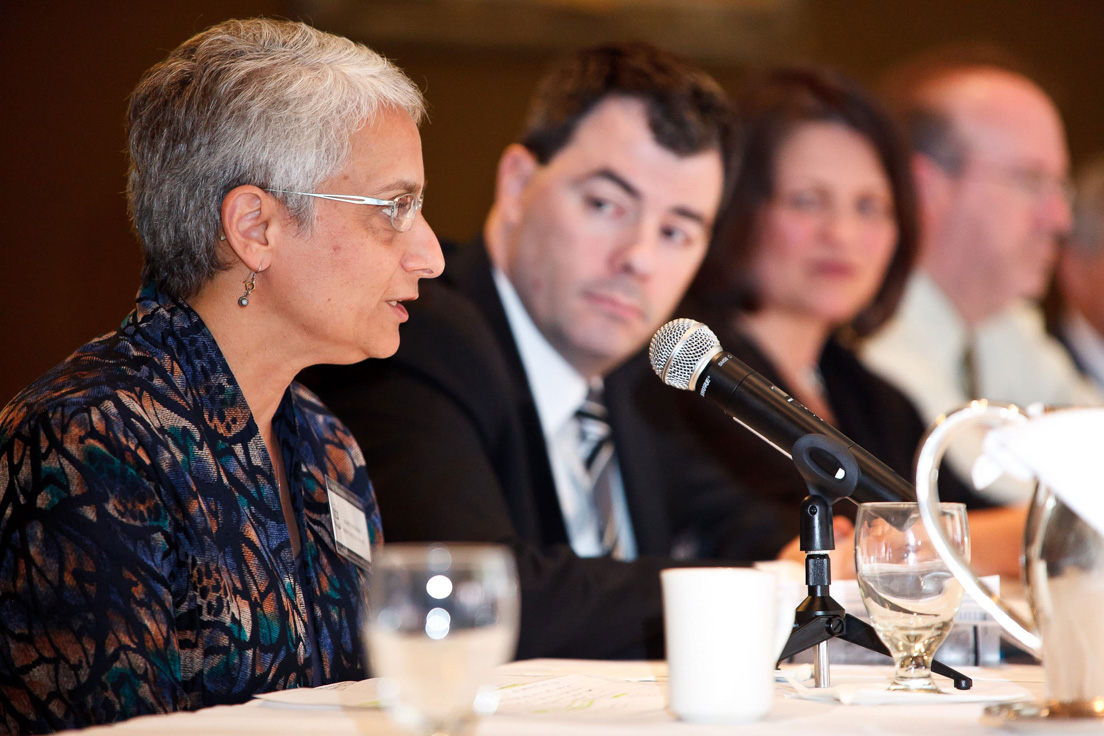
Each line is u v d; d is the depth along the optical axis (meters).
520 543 7.25
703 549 11.12
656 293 11.24
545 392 10.79
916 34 12.83
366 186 5.03
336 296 5.03
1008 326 12.72
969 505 11.92
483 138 12.17
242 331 5.06
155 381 4.56
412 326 9.12
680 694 3.08
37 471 4.04
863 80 12.59
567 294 10.98
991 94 12.80
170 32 12.30
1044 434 2.88
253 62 4.98
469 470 8.45
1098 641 2.88
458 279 10.91
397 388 8.68
